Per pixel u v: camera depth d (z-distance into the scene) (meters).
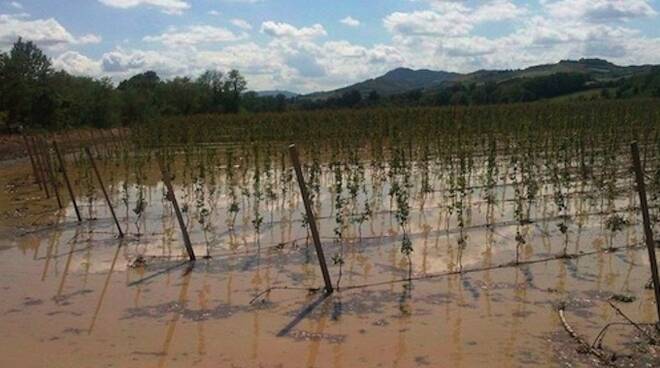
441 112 36.72
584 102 44.75
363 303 9.81
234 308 9.73
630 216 14.81
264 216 16.02
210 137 37.50
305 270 11.56
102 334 8.80
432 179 20.77
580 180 19.36
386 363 7.75
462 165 18.77
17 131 49.69
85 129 53.94
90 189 18.98
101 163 29.89
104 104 61.06
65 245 13.86
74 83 73.44
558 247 12.58
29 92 53.31
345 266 11.74
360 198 18.00
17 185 23.70
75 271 11.86
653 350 7.89
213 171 22.42
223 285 10.82
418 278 10.94
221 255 12.69
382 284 10.68
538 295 9.96
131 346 8.39
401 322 9.01
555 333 8.49
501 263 11.65
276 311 9.57
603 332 8.32
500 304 9.61
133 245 13.66
